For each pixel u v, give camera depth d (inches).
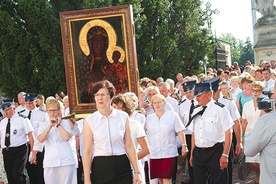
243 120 357.1
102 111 226.2
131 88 426.3
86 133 225.9
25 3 987.9
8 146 398.3
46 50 1009.5
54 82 1013.8
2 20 995.3
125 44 424.2
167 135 333.7
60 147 320.8
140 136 256.8
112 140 223.9
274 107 202.1
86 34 430.0
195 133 301.7
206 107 299.1
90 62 432.8
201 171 300.0
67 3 1045.2
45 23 1000.2
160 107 336.5
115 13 422.9
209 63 1316.4
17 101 484.1
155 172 336.2
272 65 728.3
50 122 320.5
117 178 224.2
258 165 341.1
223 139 297.4
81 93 437.7
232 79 474.3
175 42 1175.6
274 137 197.8
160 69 1117.7
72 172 325.1
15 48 1029.2
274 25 995.9
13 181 401.4
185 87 395.2
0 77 1053.2
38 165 414.0
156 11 1165.7
